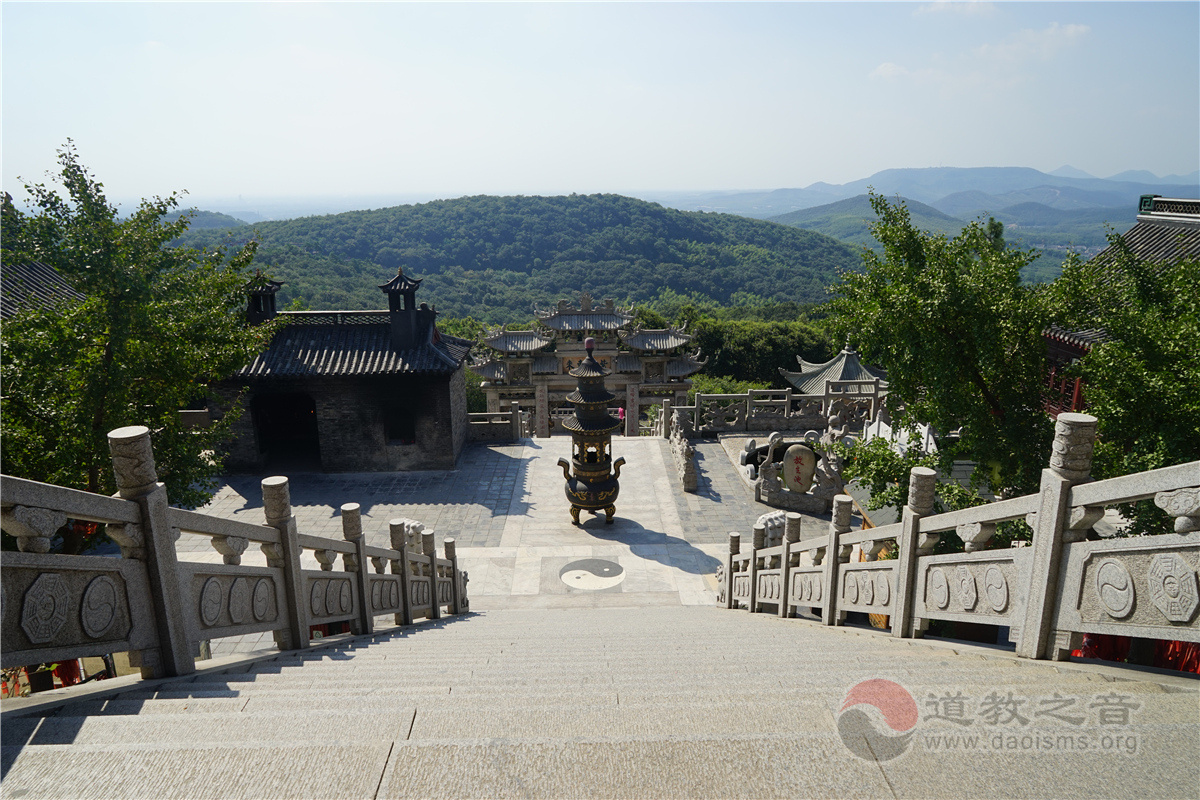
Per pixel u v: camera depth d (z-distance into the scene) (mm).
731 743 3094
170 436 12766
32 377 10562
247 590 5801
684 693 4000
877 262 13023
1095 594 4266
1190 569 3635
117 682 4641
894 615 6477
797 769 2926
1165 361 9141
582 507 19156
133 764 2939
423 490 21984
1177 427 8531
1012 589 4965
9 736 3404
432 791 2814
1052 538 4520
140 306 12445
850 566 7492
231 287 14961
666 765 2955
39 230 12039
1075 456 4422
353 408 23016
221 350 13922
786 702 3604
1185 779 2783
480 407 46531
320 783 2850
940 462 11836
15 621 3619
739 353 63781
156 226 13438
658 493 21594
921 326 11648
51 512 3748
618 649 7266
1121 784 2762
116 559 4336
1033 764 2930
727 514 20109
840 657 5750
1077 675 4227
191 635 4938
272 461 24453
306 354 22625
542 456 25141
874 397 24156
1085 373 10461
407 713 3598
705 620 11062
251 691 4566
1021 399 11633
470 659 6520
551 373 43875
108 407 11617
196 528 5023
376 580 8883
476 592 15688
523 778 2885
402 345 22828
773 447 20625
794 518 9500
